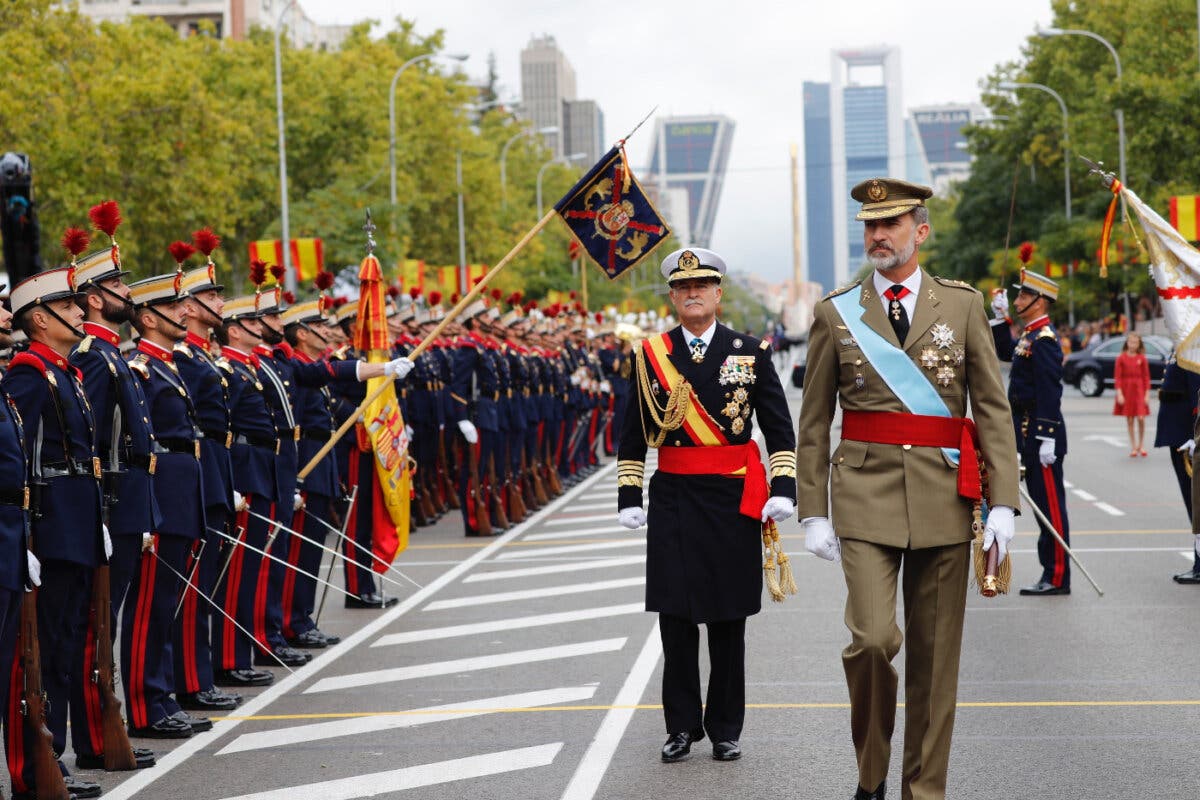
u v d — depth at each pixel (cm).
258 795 1694
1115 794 1614
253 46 11606
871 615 1476
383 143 11775
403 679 2298
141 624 1991
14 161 3478
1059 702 2031
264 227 11169
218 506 2194
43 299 1750
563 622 2727
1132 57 11056
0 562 1605
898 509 1494
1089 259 11981
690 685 1803
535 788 1681
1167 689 2094
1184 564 3228
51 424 1752
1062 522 2883
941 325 1511
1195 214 5369
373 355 2898
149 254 8819
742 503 1766
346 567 2980
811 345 1563
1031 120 13562
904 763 1538
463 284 7362
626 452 1831
